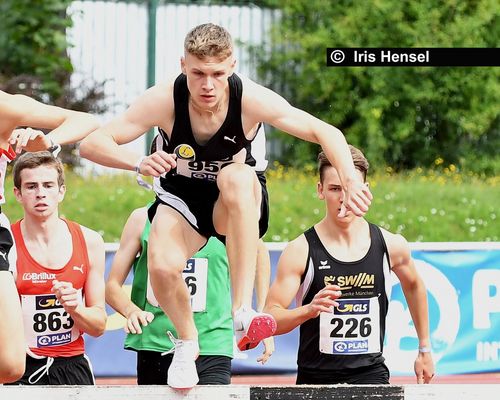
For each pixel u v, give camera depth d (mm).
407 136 42531
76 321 14312
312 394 11156
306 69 41750
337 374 14594
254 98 11898
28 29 39406
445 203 32812
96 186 33250
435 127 43156
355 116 42375
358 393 11109
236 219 11945
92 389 11125
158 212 12453
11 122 11656
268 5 41844
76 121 11820
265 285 15664
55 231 14703
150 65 38719
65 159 36531
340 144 11961
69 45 39031
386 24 41844
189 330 12141
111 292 15305
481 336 19453
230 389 11336
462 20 41906
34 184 14445
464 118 42188
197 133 11992
